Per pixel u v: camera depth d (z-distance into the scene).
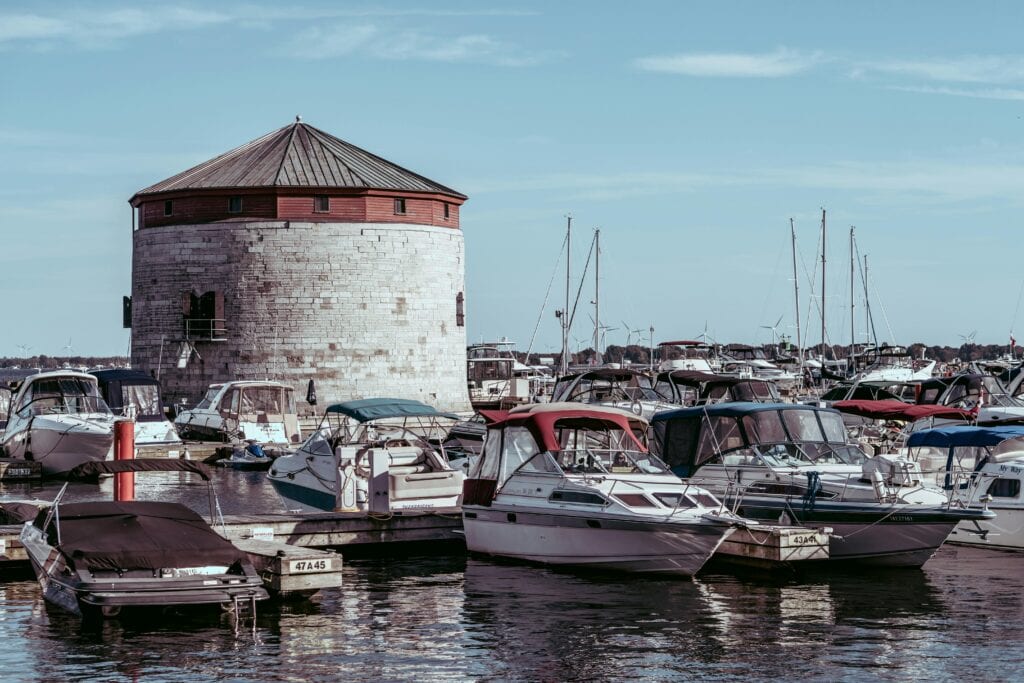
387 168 65.38
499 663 18.55
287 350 60.72
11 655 18.67
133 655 18.73
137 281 64.44
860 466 27.41
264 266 60.69
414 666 18.38
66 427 41.75
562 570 25.17
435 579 24.41
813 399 57.06
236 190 60.78
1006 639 19.84
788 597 22.77
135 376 49.03
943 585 23.91
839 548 25.58
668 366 79.06
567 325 78.00
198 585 20.11
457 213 66.88
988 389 45.47
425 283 63.50
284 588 21.72
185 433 51.47
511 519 26.09
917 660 18.66
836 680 17.69
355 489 30.02
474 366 83.25
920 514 24.89
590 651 19.16
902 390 54.19
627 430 26.56
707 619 21.11
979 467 28.53
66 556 20.38
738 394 43.34
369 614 21.42
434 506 29.09
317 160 63.28
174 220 62.31
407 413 34.56
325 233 61.06
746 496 26.91
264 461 45.53
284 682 17.56
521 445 27.16
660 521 23.64
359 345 61.50
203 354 61.62
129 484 28.19
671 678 17.81
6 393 52.59
